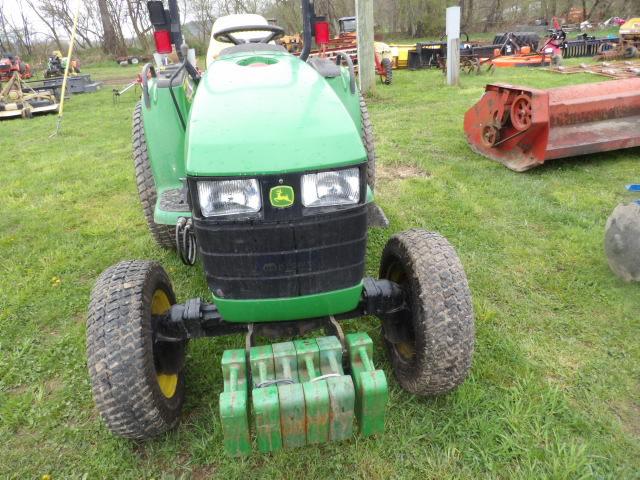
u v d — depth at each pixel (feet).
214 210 6.28
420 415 8.20
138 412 6.99
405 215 15.26
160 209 9.68
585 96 18.83
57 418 8.63
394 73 48.32
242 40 12.46
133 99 46.03
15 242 15.20
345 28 56.90
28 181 20.70
